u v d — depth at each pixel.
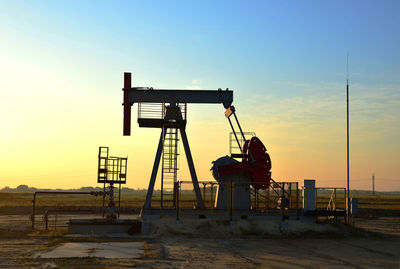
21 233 23.59
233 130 26.69
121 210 43.97
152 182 25.59
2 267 12.85
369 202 86.94
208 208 25.53
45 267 12.84
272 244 19.47
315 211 24.23
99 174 25.84
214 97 27.14
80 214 43.84
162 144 26.14
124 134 26.62
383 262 14.86
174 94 26.94
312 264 14.19
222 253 16.44
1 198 106.12
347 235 22.89
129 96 26.83
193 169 26.08
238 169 25.69
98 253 15.83
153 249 17.06
